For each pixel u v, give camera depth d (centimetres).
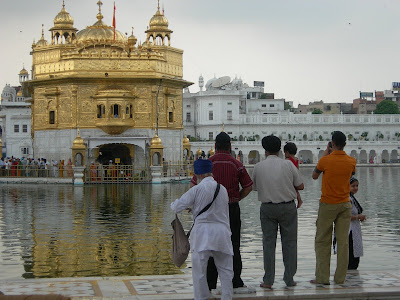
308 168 8644
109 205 2586
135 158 4475
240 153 9550
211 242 889
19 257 1431
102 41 4634
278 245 1543
